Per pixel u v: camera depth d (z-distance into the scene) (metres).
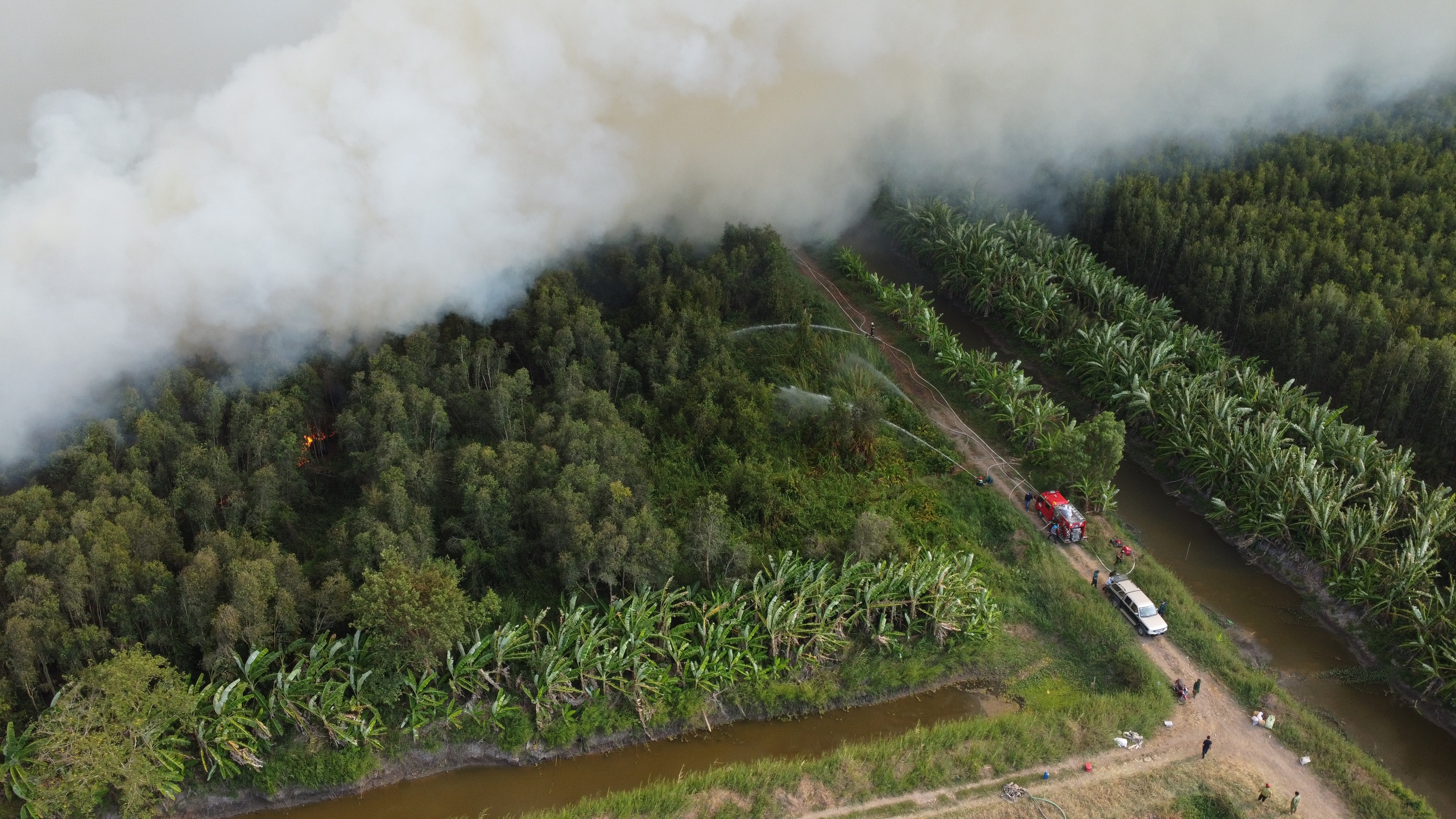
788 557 46.06
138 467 46.97
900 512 51.38
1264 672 44.00
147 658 36.62
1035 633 46.06
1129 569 49.09
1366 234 65.94
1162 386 57.25
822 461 54.50
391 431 50.62
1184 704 41.84
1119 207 73.94
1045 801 37.12
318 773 38.34
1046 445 55.41
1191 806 36.97
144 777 35.56
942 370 63.50
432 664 40.31
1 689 36.47
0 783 35.28
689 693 41.72
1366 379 54.50
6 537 41.56
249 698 39.22
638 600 43.53
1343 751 39.25
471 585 45.12
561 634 41.81
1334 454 51.06
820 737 41.25
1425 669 41.59
